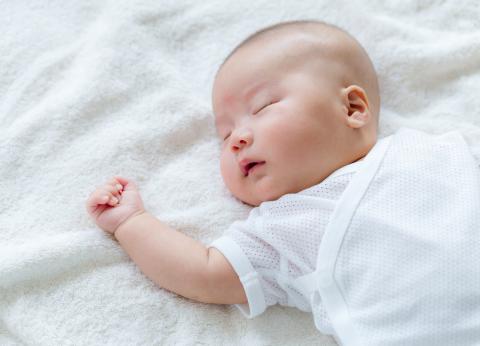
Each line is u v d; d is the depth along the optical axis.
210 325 1.11
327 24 1.28
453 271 0.95
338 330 0.99
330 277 1.01
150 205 1.22
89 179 1.23
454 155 1.09
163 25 1.47
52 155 1.25
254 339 1.10
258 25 1.47
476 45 1.36
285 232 1.07
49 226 1.17
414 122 1.32
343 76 1.20
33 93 1.35
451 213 1.00
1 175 1.22
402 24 1.42
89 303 1.09
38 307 1.09
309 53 1.19
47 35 1.43
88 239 1.14
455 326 0.92
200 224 1.19
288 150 1.11
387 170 1.07
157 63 1.40
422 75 1.37
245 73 1.18
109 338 1.07
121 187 1.18
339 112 1.15
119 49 1.39
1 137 1.27
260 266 1.08
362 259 1.00
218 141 1.33
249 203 1.21
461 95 1.34
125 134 1.28
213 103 1.25
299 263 1.06
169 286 1.11
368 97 1.25
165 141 1.30
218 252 1.09
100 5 1.50
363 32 1.42
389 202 1.03
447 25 1.44
